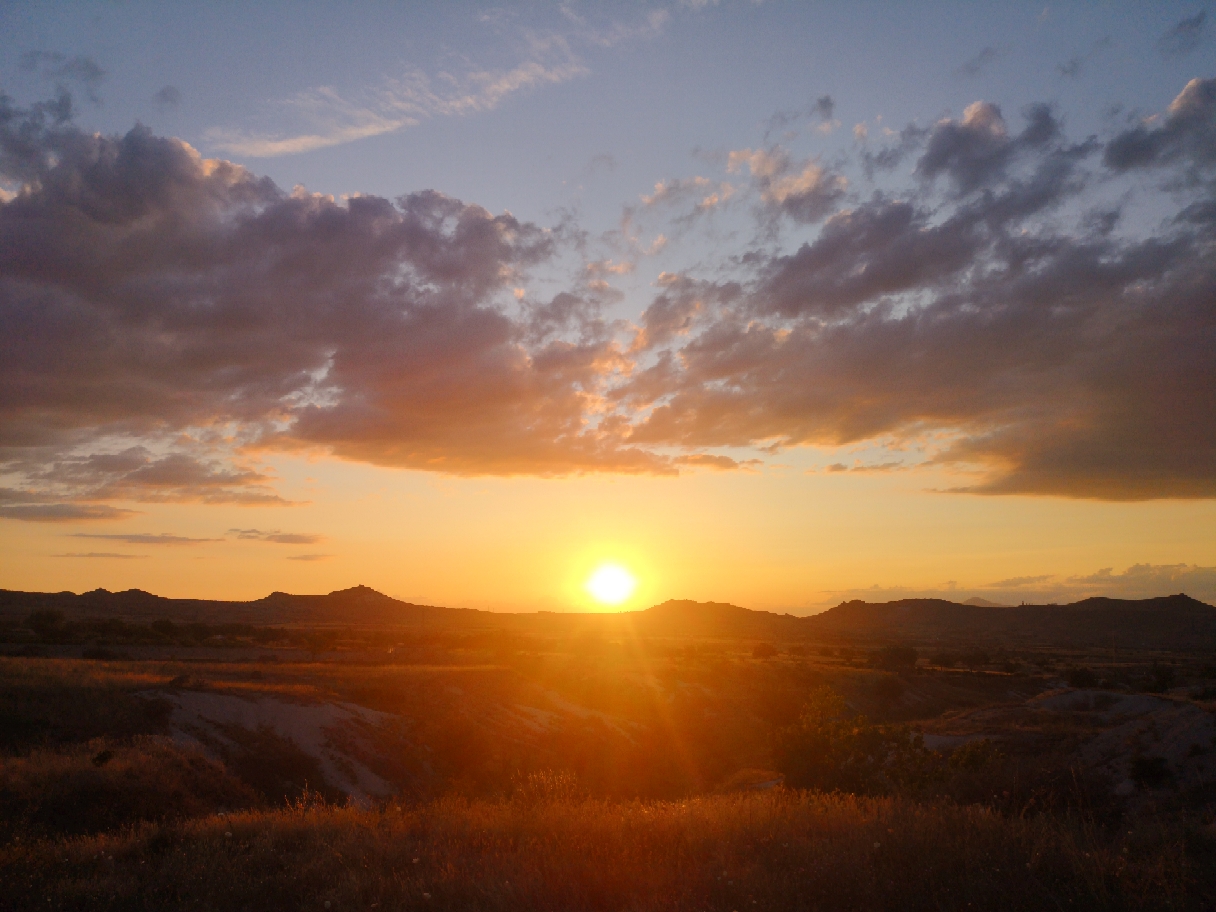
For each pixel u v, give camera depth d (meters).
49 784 17.25
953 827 7.79
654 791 34.19
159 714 27.95
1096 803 11.52
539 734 38.84
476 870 7.08
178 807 19.19
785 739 17.11
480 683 46.84
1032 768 12.82
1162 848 6.82
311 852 8.17
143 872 7.81
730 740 46.03
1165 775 16.69
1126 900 5.87
